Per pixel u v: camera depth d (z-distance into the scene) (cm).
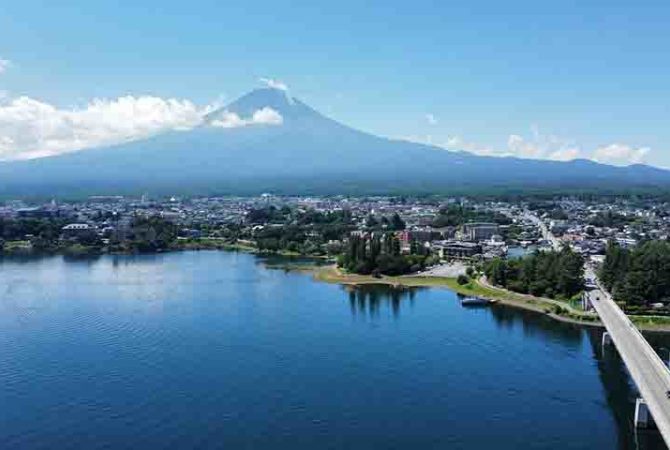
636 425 17162
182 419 17725
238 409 18388
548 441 16600
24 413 18150
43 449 16075
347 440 16512
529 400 19188
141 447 16162
